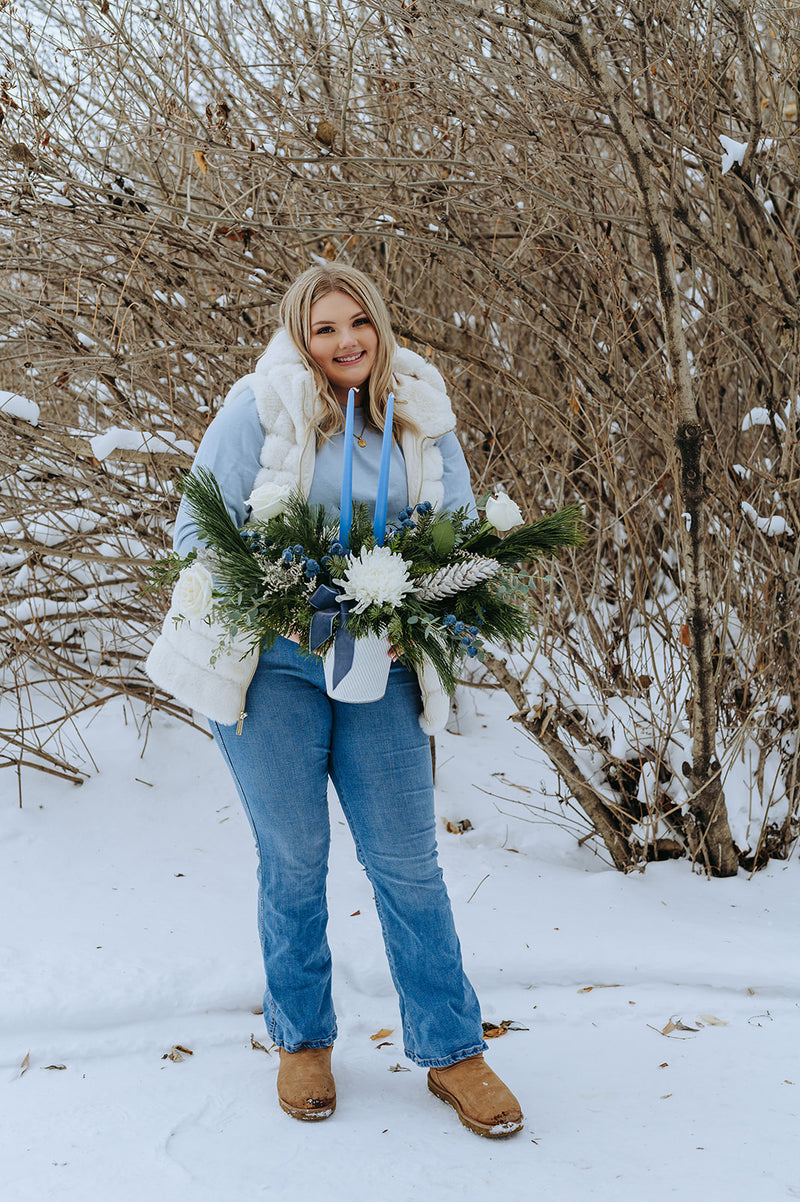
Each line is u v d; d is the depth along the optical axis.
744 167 3.12
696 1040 2.28
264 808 1.99
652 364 3.33
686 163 3.28
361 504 1.98
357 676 1.86
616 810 3.06
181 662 1.94
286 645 1.97
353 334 2.05
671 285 2.59
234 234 3.15
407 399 2.12
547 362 3.70
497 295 3.54
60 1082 2.15
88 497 3.58
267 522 1.90
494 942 2.63
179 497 3.29
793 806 3.13
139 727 3.53
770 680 3.21
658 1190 1.77
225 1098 2.09
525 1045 2.28
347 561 1.88
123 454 3.00
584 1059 2.22
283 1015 2.06
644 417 3.23
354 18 3.32
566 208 3.06
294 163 3.36
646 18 3.04
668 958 2.56
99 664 3.70
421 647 1.89
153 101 3.35
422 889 2.02
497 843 3.22
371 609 1.82
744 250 3.30
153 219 3.13
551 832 3.26
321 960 2.08
